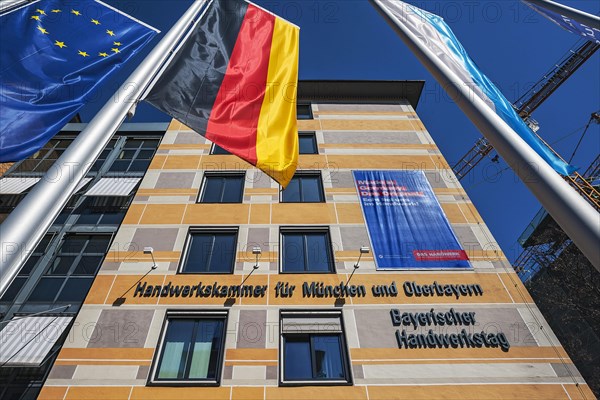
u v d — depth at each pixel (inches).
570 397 367.6
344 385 377.4
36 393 378.9
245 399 364.2
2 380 385.4
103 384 368.2
